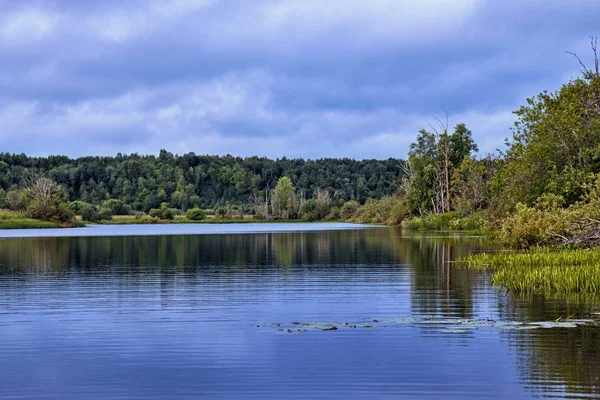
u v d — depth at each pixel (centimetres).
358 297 2470
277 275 3238
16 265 3841
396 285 2789
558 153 5281
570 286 2538
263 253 4712
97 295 2575
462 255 4256
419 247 5072
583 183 4859
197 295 2561
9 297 2533
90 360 1584
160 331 1883
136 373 1477
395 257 4188
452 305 2250
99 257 4419
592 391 1307
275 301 2398
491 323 1923
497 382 1372
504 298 2377
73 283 2961
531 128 5556
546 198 4500
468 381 1384
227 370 1491
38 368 1521
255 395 1325
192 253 4759
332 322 1986
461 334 1786
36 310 2238
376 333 1817
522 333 1786
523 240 4431
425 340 1727
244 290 2694
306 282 2938
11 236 7794
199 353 1634
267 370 1486
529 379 1386
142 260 4162
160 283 2944
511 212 5475
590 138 5216
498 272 2831
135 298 2492
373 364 1516
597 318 1973
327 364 1523
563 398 1272
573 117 5178
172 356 1609
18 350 1681
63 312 2195
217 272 3397
